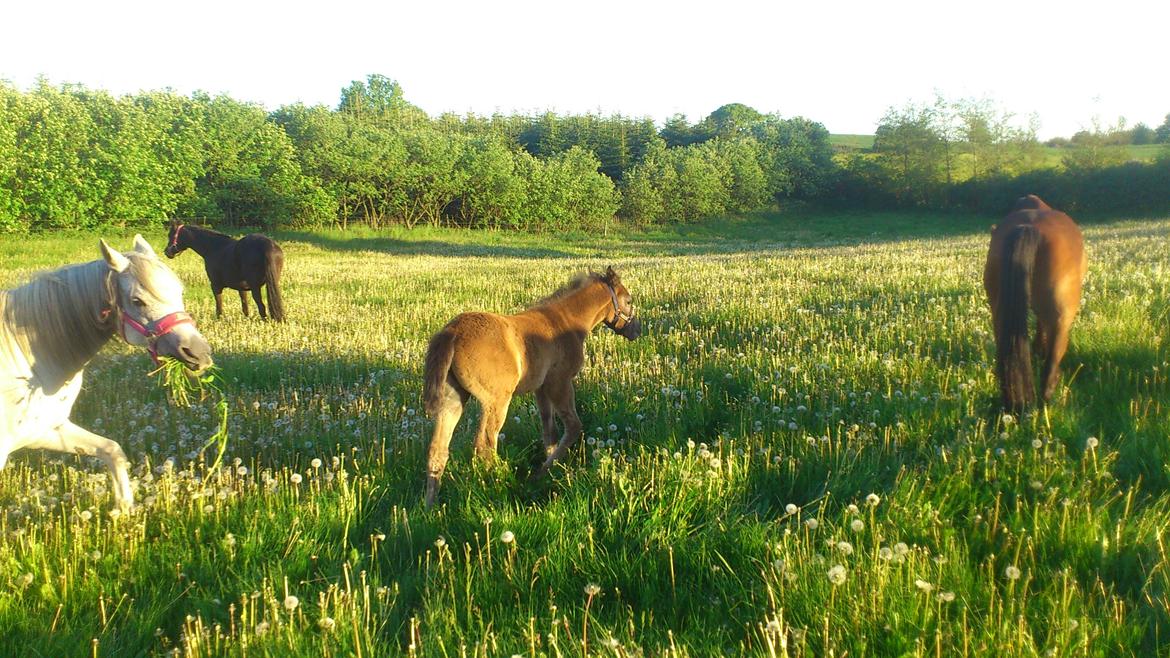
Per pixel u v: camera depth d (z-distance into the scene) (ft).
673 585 11.40
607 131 247.70
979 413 17.61
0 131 94.32
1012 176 195.93
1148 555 11.41
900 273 43.60
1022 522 12.48
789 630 9.79
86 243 95.20
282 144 136.15
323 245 119.75
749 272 51.57
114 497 14.80
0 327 13.82
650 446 17.33
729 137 279.08
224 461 18.01
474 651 9.96
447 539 13.65
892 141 212.64
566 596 11.66
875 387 19.61
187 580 12.42
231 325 37.60
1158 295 26.84
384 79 335.47
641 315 35.40
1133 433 15.07
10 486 16.25
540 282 52.16
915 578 10.65
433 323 36.58
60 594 11.87
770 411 19.04
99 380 25.73
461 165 161.68
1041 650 9.64
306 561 12.72
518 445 19.26
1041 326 19.17
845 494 14.19
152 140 116.16
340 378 25.75
